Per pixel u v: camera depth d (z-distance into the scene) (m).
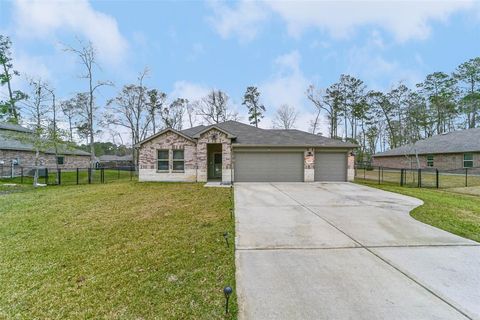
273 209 7.56
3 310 2.89
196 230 5.57
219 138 14.95
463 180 17.34
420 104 30.25
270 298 2.94
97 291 3.24
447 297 2.93
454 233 5.27
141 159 15.38
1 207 8.32
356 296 2.96
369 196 9.80
